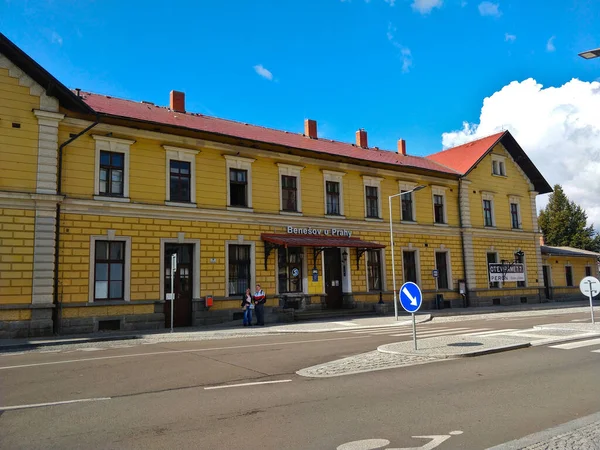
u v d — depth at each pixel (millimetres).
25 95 19391
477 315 28062
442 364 10883
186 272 23000
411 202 32250
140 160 22047
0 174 18562
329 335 18406
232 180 24938
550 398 7688
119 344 16344
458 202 34750
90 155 20828
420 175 32750
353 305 28188
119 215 21172
